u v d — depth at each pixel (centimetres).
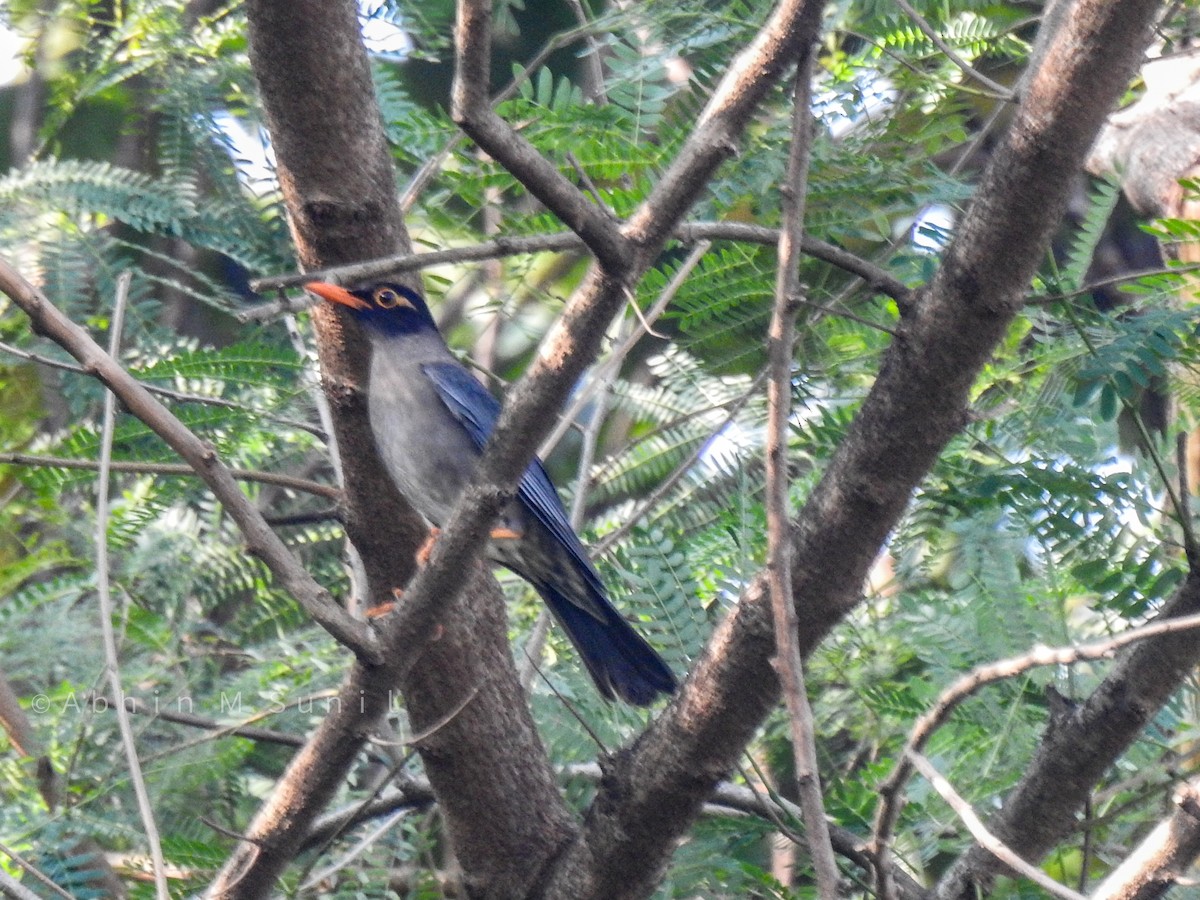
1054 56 735
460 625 925
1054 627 1039
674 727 873
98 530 793
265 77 860
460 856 961
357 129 884
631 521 1146
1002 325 783
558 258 1517
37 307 713
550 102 1016
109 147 1473
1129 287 889
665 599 1045
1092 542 970
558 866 932
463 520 777
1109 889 844
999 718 1027
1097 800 1048
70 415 1329
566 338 752
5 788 1048
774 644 838
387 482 967
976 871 945
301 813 856
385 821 1098
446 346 1203
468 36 661
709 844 1015
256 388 1144
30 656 1095
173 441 742
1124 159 1109
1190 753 1005
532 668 1077
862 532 826
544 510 1061
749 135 1037
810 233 1062
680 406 1270
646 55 1052
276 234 1244
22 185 1202
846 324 1162
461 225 1148
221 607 1346
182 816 1076
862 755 1191
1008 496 973
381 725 1086
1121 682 898
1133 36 718
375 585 993
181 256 1490
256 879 873
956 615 1064
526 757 958
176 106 1244
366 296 1149
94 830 965
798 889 1030
